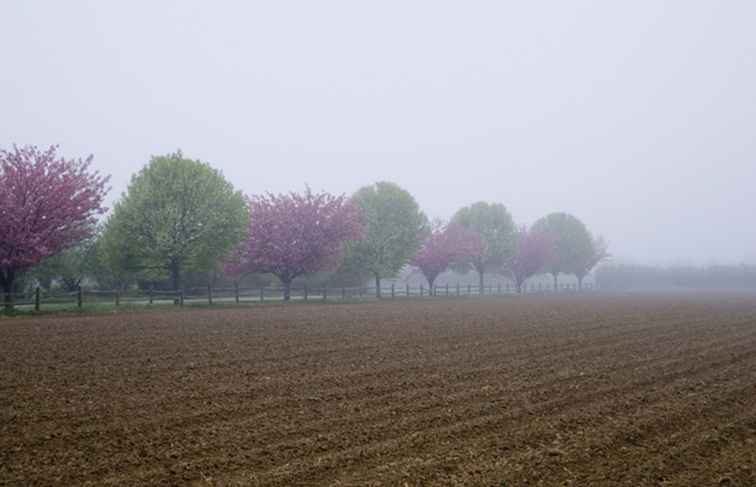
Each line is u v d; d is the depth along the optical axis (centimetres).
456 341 2352
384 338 2414
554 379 1595
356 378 1588
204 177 4534
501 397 1380
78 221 3678
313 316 3412
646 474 891
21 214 3281
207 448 989
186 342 2186
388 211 6200
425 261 6938
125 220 4238
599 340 2416
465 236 7594
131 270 4534
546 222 10231
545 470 902
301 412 1230
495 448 1003
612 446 1021
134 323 2812
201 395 1364
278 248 4947
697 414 1232
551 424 1152
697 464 937
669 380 1588
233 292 5600
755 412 1250
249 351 2009
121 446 991
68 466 892
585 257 10094
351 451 983
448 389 1465
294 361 1836
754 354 2042
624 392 1440
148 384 1463
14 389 1378
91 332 2416
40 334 2325
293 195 5219
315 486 831
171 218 4231
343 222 5150
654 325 3033
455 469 902
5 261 3241
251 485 831
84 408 1229
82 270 4850
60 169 3553
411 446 1012
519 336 2530
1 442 998
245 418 1180
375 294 6456
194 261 4447
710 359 1934
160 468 891
